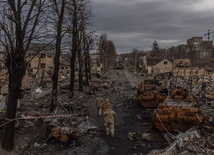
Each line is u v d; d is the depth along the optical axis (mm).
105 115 15422
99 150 12875
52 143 13422
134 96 31141
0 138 12758
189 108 15336
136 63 119688
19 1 11695
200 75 49312
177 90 21594
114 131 16234
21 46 11844
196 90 32312
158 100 23453
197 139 13258
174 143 12695
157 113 15672
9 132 11719
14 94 11883
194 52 84438
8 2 11492
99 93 35938
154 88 27016
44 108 20875
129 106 25531
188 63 74562
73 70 28297
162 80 46688
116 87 45031
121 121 19141
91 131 15781
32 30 12414
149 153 12133
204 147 12375
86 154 12320
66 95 28938
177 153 11711
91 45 46719
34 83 25109
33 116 16375
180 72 57812
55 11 19578
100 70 83438
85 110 19938
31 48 14289
